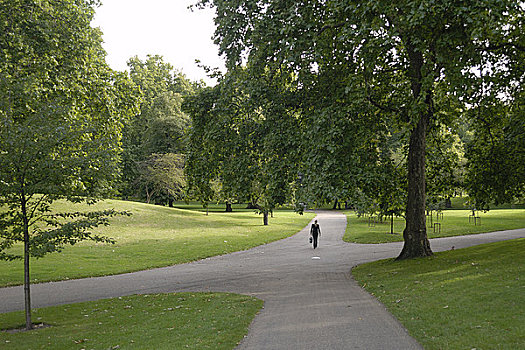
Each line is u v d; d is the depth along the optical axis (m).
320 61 13.31
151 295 11.76
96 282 14.40
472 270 11.62
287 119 13.80
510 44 13.78
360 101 11.75
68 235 9.00
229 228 35.81
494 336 5.94
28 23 16.44
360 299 9.79
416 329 6.81
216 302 10.10
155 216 38.47
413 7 9.73
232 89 14.45
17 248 21.34
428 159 17.92
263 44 12.98
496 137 17.09
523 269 10.91
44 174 9.10
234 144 14.59
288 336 6.79
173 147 52.34
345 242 26.81
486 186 17.19
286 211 71.38
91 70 19.11
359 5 10.88
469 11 9.91
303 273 15.09
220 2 14.00
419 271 12.59
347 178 11.65
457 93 11.45
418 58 13.67
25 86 11.18
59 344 6.96
